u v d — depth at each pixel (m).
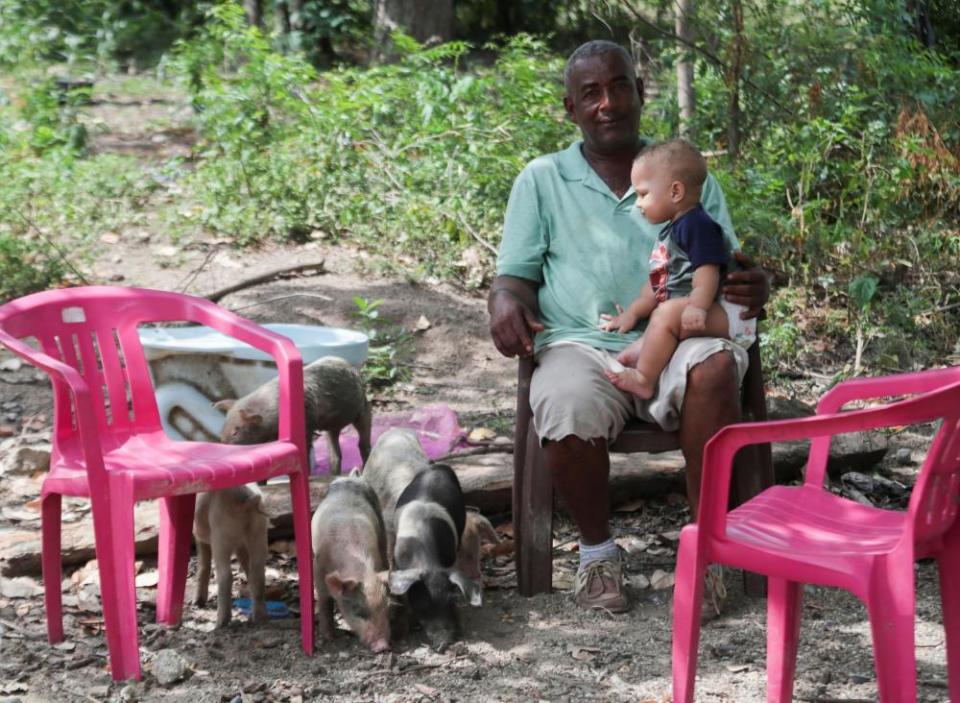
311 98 10.20
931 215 8.38
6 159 9.33
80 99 11.03
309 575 4.16
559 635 4.37
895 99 8.95
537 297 4.86
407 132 9.34
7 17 12.89
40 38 12.53
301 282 8.21
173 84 12.80
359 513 4.41
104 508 3.88
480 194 8.93
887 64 8.83
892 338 7.54
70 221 8.69
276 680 3.99
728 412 4.34
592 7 10.44
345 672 4.06
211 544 4.30
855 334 7.64
